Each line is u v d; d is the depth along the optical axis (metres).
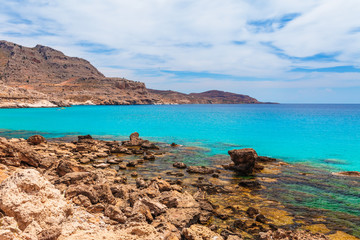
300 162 28.97
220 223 13.23
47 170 19.86
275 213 14.55
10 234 6.96
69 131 55.53
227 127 64.25
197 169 23.83
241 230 12.43
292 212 14.76
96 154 29.31
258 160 29.25
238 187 19.27
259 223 13.24
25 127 62.44
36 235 7.75
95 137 47.25
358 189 19.09
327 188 19.30
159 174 22.69
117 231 10.16
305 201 16.56
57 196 10.27
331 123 77.06
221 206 15.52
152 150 34.50
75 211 11.60
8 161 18.97
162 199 14.44
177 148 36.34
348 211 15.04
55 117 94.38
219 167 25.73
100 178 17.58
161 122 78.31
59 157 26.56
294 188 19.27
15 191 8.47
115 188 15.79
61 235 8.58
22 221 7.91
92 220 11.14
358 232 12.44
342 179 21.78
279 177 22.34
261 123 76.44
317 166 26.94
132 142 38.09
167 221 12.34
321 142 42.78
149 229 10.17
